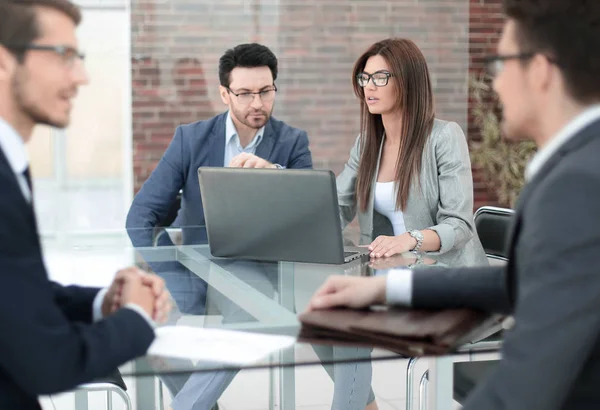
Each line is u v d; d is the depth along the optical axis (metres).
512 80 1.07
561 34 1.01
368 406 2.66
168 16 5.82
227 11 5.89
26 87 1.11
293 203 1.93
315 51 6.04
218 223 2.04
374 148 2.64
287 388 2.55
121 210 6.14
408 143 2.52
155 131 5.87
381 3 6.09
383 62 2.51
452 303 1.30
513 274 1.09
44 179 6.04
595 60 1.00
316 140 6.09
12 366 0.99
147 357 1.24
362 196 2.63
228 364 1.23
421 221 2.55
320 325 1.23
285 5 5.96
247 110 2.74
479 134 6.31
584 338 0.95
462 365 2.12
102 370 1.05
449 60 6.24
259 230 1.99
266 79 2.73
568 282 0.94
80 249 2.25
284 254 2.00
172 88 5.86
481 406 0.99
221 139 2.79
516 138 1.12
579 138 1.00
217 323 1.42
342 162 6.14
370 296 1.32
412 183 2.52
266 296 1.63
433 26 6.19
